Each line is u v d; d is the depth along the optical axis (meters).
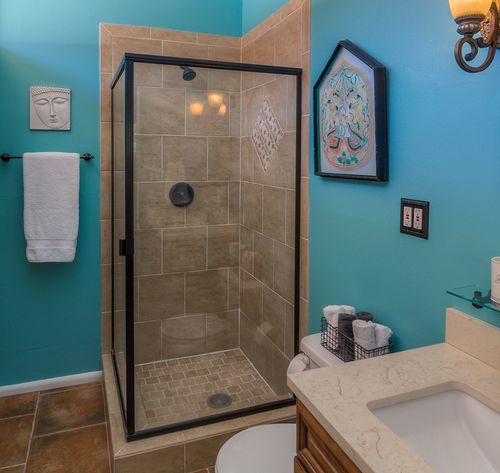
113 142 2.69
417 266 1.56
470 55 1.15
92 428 2.46
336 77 1.90
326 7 2.02
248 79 2.53
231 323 2.86
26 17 2.59
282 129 2.39
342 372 1.23
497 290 1.13
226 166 2.74
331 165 2.00
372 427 0.98
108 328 2.93
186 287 2.70
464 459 1.10
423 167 1.50
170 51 2.89
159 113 2.45
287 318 2.45
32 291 2.78
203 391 2.47
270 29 2.59
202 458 2.08
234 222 2.81
